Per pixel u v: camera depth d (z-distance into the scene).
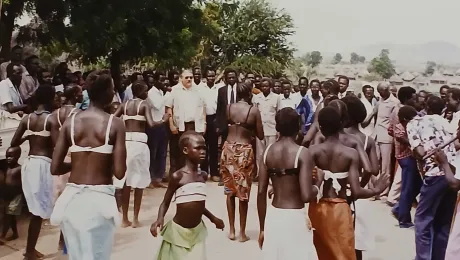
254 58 32.19
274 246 3.95
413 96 8.12
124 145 4.03
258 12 33.28
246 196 6.34
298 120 4.11
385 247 6.41
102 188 3.96
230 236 6.48
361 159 4.50
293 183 4.01
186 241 4.21
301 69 42.69
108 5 14.59
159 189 9.37
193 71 9.98
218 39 31.56
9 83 7.89
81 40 14.66
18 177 6.04
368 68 55.94
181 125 9.16
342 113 4.61
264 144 9.76
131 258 5.71
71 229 3.88
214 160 9.98
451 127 5.53
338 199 4.21
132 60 16.97
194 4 18.39
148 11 15.81
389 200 8.60
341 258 4.14
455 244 4.48
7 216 6.21
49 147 5.59
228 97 9.36
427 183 5.31
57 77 9.45
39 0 14.22
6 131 6.98
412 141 5.39
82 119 4.02
